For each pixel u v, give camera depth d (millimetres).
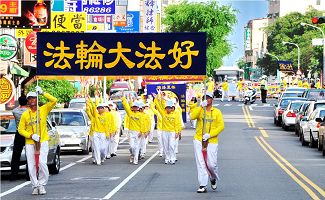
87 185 19031
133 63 20453
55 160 21844
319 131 30109
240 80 83312
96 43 20562
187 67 20203
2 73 25812
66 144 29141
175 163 25547
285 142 35688
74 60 20562
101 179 20500
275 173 21828
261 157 27516
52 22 36438
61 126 29750
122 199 16250
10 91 24766
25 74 37031
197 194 17062
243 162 25484
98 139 25250
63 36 20500
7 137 20625
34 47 32219
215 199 16203
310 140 32281
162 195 16906
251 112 62219
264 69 152625
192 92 47094
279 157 27500
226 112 62031
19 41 40000
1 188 18484
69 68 20547
